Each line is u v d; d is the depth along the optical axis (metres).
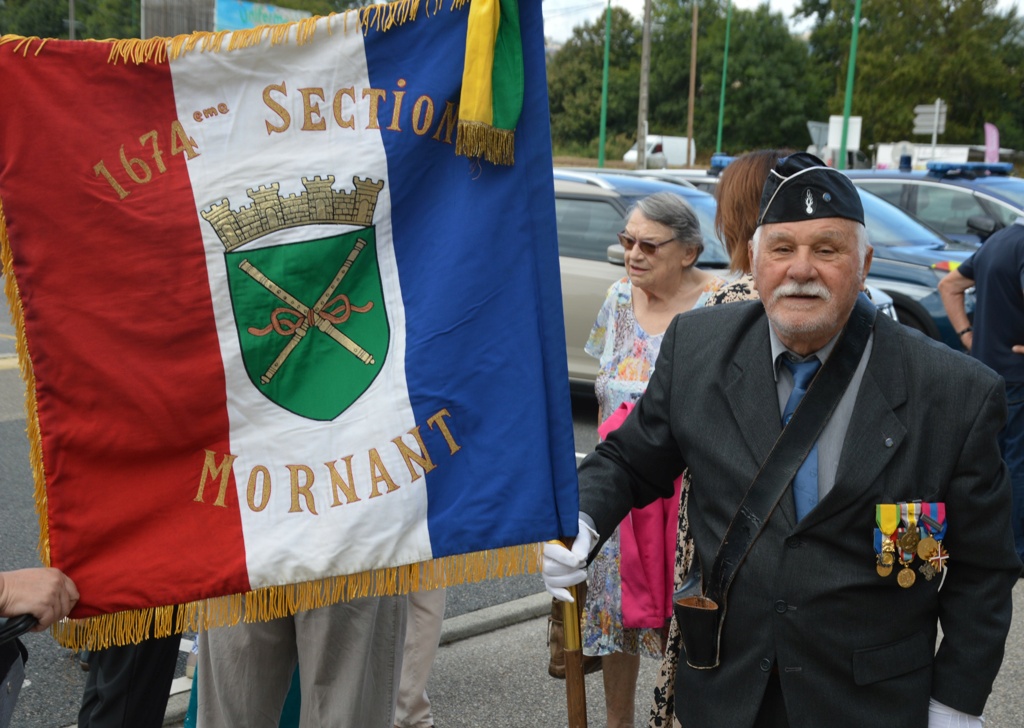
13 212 2.13
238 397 2.21
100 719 2.71
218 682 2.81
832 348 2.09
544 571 2.26
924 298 8.61
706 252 7.37
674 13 58.81
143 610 2.16
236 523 2.20
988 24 46.09
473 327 2.27
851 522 2.03
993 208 10.12
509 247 2.29
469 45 2.19
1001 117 45.69
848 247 2.03
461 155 2.29
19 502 5.76
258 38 2.22
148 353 2.18
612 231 7.82
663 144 45.62
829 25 57.34
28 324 2.14
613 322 3.66
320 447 2.23
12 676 2.05
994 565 2.07
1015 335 5.41
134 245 2.18
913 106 45.41
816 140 23.77
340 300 2.27
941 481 2.04
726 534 2.12
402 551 2.23
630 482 2.42
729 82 56.59
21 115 2.13
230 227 2.21
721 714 2.13
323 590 2.22
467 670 4.22
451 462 2.27
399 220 2.29
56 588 2.07
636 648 3.34
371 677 2.83
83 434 2.15
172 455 2.19
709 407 2.21
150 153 2.19
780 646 2.06
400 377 2.26
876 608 2.04
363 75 2.26
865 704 2.05
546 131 2.29
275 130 2.24
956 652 2.08
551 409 2.31
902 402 2.05
